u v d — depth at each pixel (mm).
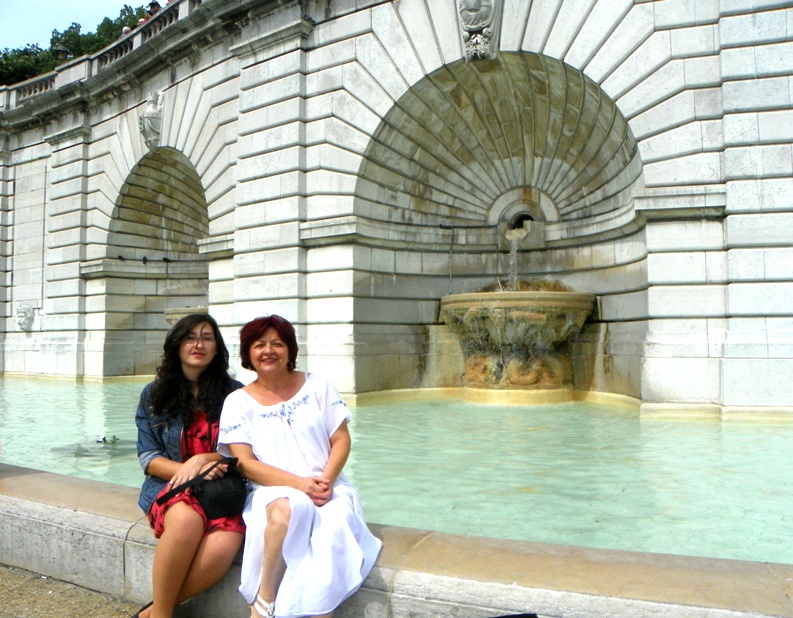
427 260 14625
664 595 2621
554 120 13352
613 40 11133
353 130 13336
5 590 3799
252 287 14453
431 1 12602
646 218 10680
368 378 13148
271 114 14273
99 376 19516
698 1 10516
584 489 5992
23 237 22594
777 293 9852
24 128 22547
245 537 3172
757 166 10000
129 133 19156
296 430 3328
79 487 4395
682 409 10203
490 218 15008
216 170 16219
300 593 2809
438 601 2838
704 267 10367
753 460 7059
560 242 13859
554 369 12742
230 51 14891
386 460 7383
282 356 3377
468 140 14391
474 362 13297
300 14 13781
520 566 2934
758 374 9703
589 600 2646
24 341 22172
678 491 5855
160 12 18078
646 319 11117
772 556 4258
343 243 13281
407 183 14430
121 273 19969
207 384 3621
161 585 3059
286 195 13953
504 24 12070
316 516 2971
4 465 5070
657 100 10734
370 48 13219
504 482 6301
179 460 3545
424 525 5012
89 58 20672
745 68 10086
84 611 3510
